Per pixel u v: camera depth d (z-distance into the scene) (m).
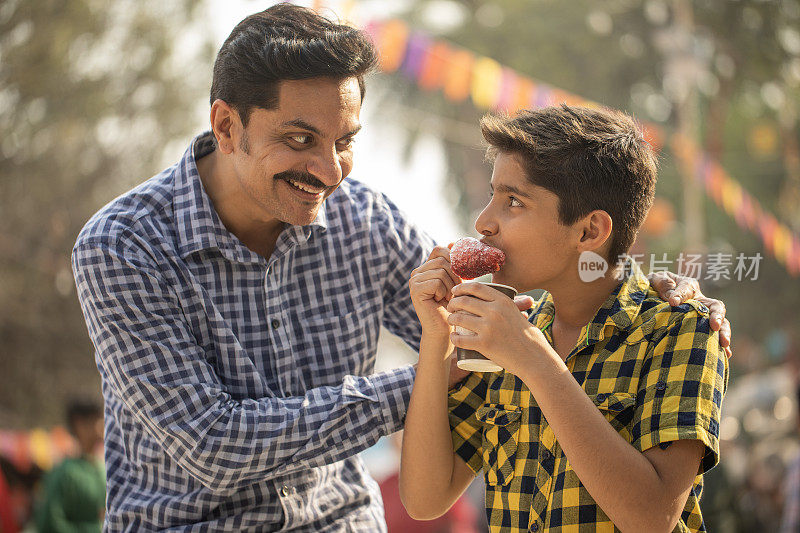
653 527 2.09
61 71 14.19
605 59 24.44
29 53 13.74
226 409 2.51
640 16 25.11
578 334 2.44
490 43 25.48
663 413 2.17
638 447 2.19
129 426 2.72
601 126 2.35
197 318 2.63
